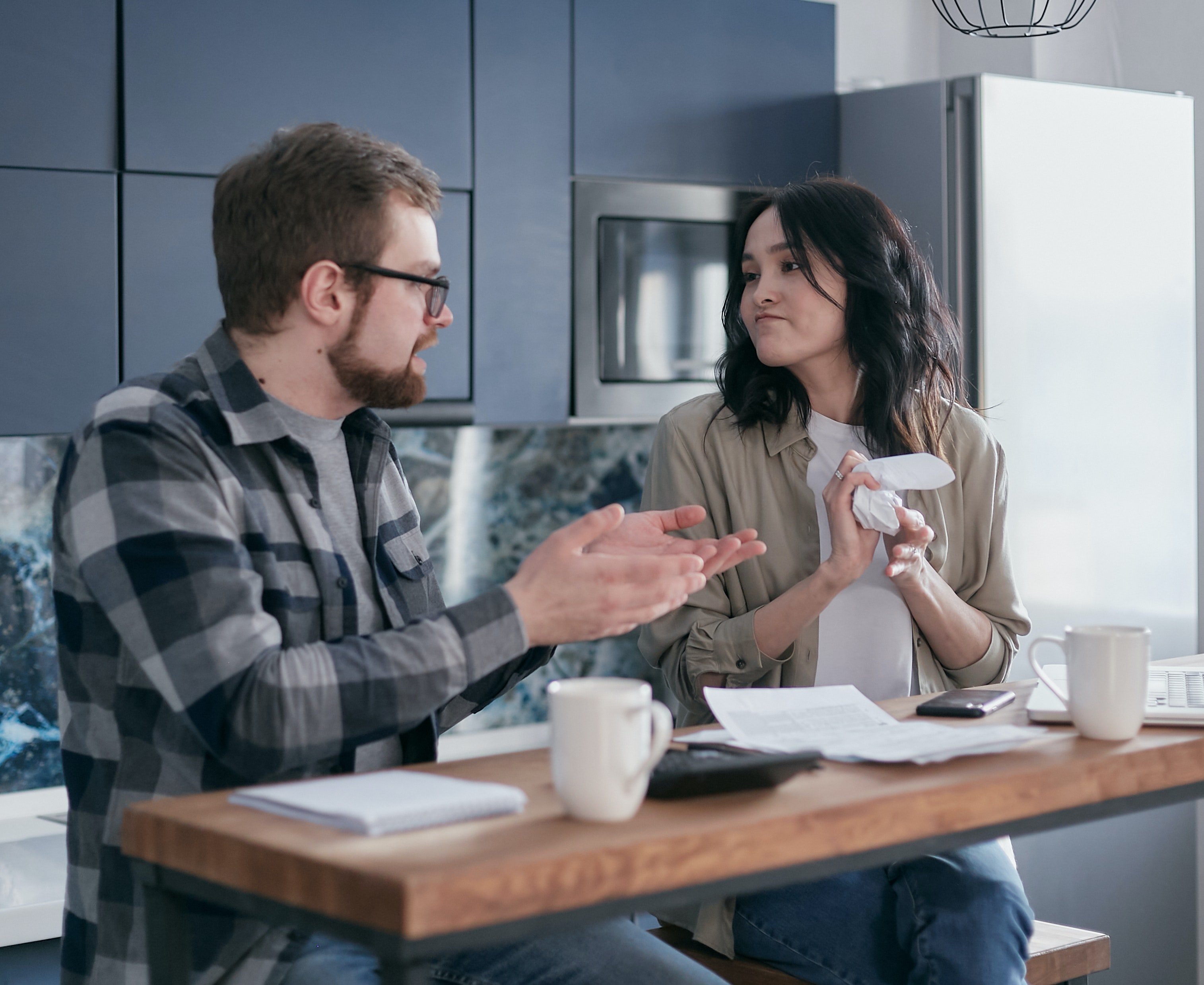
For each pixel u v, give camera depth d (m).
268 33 2.19
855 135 2.77
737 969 1.61
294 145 1.31
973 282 2.55
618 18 2.53
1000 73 3.12
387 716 1.11
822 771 1.06
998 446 1.89
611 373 2.59
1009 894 1.45
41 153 2.01
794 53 2.74
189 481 1.18
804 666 1.74
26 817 2.42
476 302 2.42
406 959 0.77
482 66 2.39
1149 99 2.71
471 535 2.98
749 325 1.84
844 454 1.81
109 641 1.25
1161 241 2.72
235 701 1.08
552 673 3.09
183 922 0.97
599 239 2.55
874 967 1.51
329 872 0.81
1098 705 1.16
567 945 1.29
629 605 1.14
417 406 2.36
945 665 1.80
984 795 1.02
